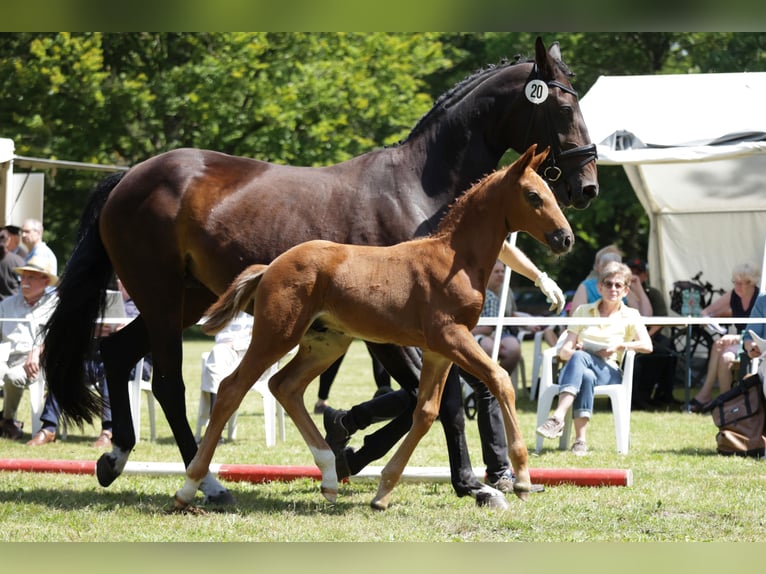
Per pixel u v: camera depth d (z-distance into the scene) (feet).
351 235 25.30
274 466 29.68
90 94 107.96
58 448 37.81
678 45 118.01
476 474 28.30
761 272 47.29
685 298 52.44
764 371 34.24
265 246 25.38
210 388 38.14
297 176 26.16
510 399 22.41
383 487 24.64
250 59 112.88
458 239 23.21
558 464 32.94
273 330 22.97
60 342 27.61
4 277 48.49
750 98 46.93
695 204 57.16
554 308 27.22
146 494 27.22
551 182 26.71
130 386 39.55
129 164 115.44
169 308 26.32
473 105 26.40
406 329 23.00
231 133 112.37
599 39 118.32
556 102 26.18
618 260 38.50
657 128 44.62
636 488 27.71
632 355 36.22
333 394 55.88
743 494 26.78
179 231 25.98
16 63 106.11
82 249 27.61
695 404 48.44
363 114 121.90
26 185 58.90
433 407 24.13
